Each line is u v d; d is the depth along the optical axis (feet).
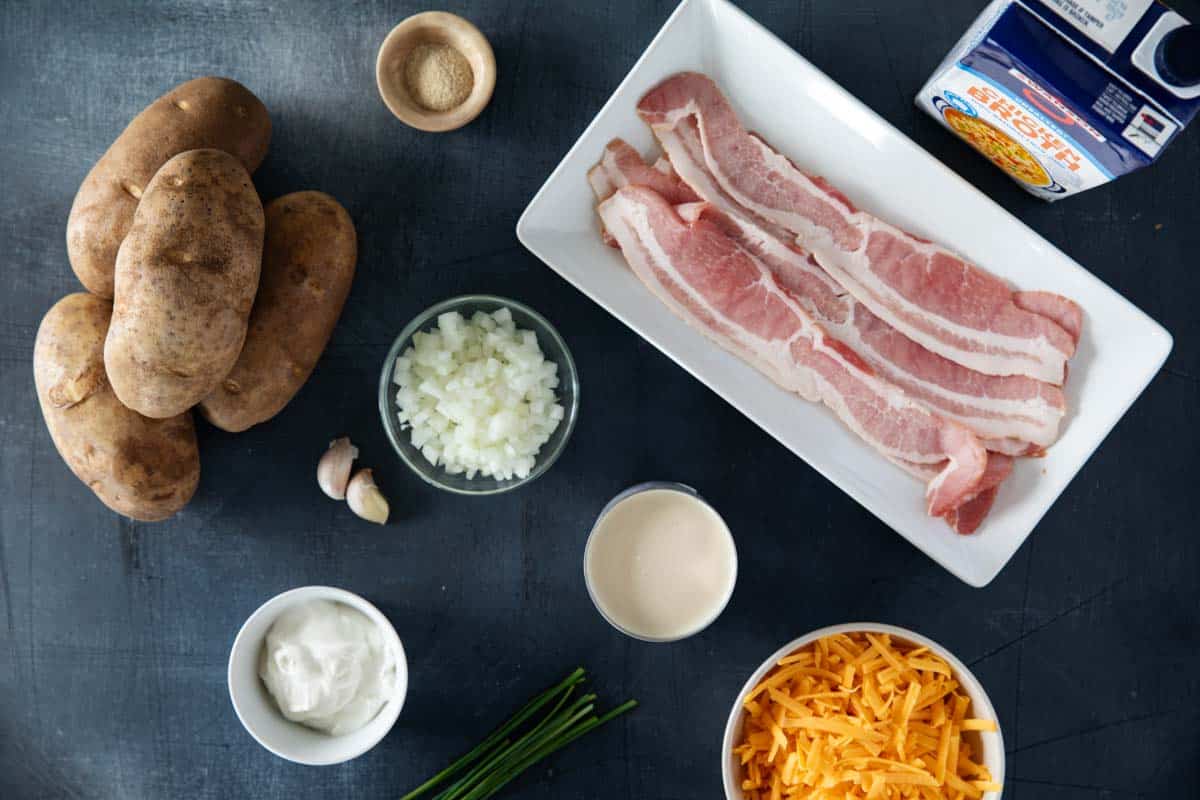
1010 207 2.68
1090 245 2.68
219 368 2.42
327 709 2.59
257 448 2.68
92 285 2.54
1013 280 2.59
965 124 2.56
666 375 2.69
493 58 2.58
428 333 2.65
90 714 2.70
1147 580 2.70
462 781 2.62
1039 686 2.71
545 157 2.68
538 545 2.70
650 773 2.71
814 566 2.70
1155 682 2.70
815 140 2.60
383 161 2.67
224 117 2.51
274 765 2.71
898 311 2.60
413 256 2.68
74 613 2.69
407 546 2.69
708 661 2.71
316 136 2.67
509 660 2.70
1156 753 2.70
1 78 2.66
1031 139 2.46
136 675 2.69
